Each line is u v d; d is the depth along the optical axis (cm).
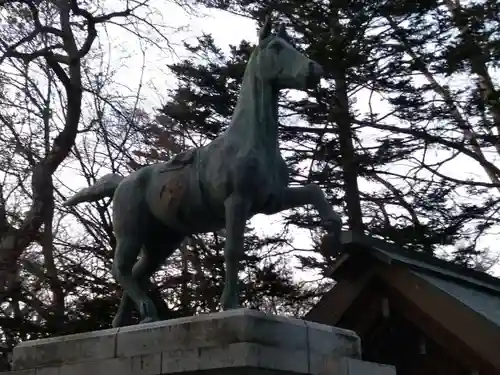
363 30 1758
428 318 799
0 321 1435
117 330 530
